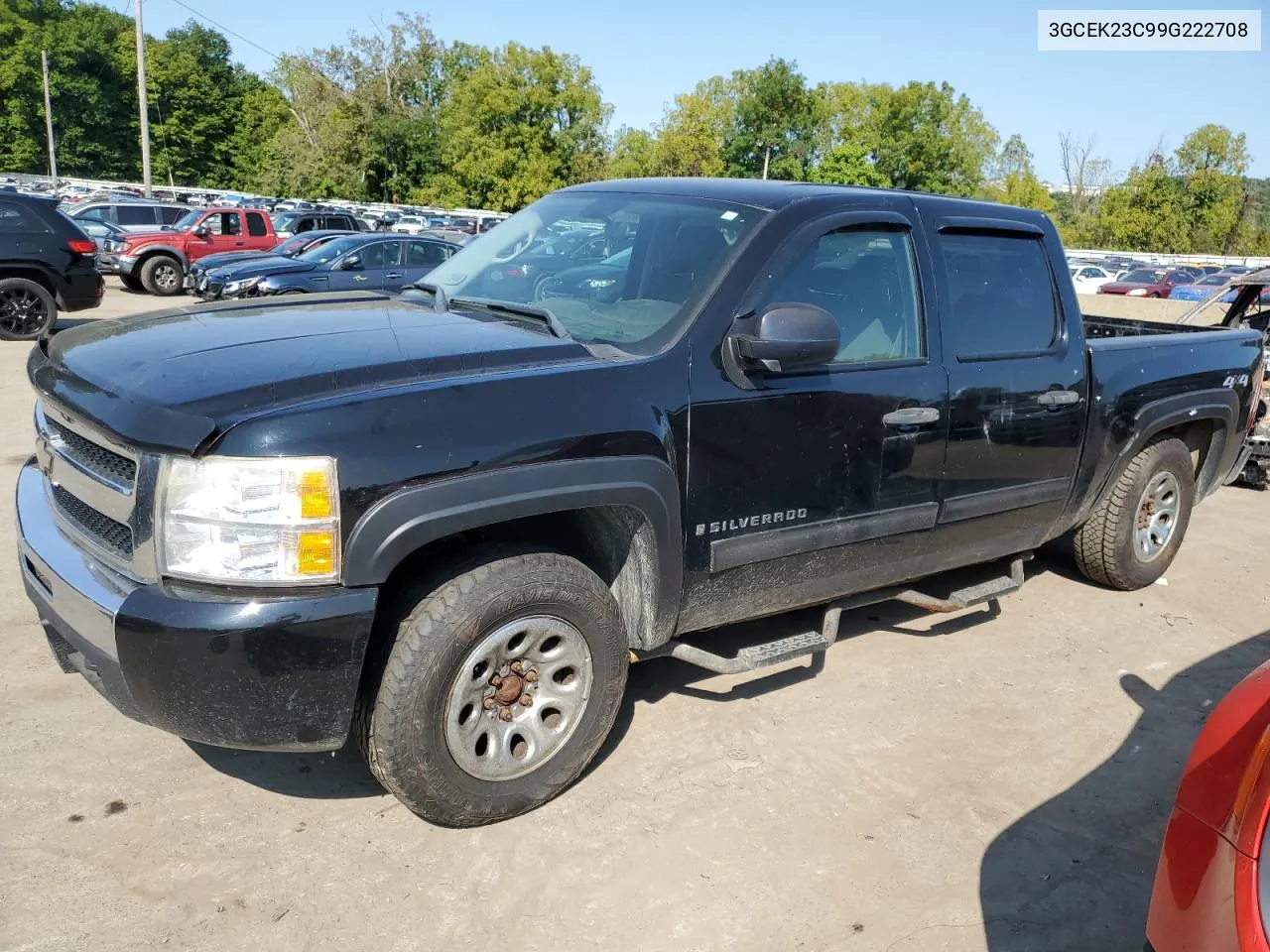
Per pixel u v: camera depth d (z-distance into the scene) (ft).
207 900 8.45
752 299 10.53
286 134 200.75
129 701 8.30
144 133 107.96
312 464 7.93
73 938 7.92
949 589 16.22
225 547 7.89
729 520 10.52
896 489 12.00
